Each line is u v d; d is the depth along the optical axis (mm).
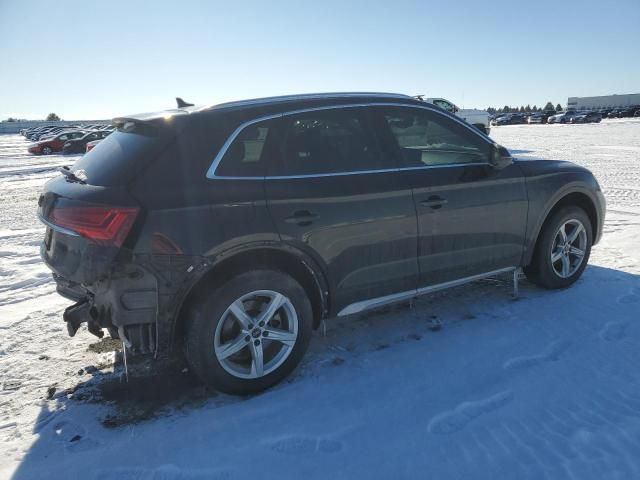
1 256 6938
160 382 3494
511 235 4375
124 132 3420
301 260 3363
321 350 3881
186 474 2572
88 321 3252
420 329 4180
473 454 2639
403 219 3709
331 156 3537
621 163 15445
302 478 2516
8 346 4070
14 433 2959
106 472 2613
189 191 3021
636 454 2588
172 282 2973
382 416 2998
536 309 4465
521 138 29641
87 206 2920
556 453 2619
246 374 3254
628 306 4441
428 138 4070
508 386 3264
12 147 41031
